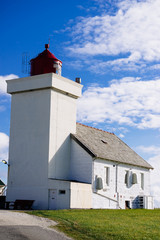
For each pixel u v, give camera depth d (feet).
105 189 93.97
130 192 107.34
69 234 46.85
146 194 117.91
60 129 91.86
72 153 94.17
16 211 71.61
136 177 110.22
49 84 88.94
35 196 86.94
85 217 61.67
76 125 105.81
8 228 48.01
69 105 96.32
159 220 62.90
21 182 90.22
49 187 85.05
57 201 83.05
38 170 87.97
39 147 88.94
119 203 100.01
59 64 97.30
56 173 88.84
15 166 92.07
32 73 95.91
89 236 45.96
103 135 116.47
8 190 91.86
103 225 53.06
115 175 99.96
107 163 96.68
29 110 92.63
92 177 89.04
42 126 89.45
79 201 83.35
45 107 89.76
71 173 92.99
